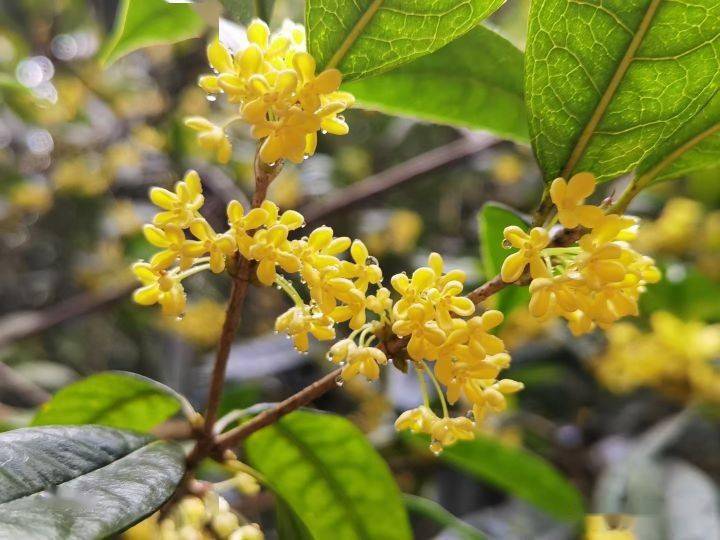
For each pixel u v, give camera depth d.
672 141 0.16
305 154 0.14
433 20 0.15
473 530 0.29
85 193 0.58
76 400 0.20
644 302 0.36
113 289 0.50
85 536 0.12
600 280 0.13
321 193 0.56
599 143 0.15
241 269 0.15
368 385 0.45
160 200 0.14
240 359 0.45
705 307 0.36
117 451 0.15
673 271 0.35
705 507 0.33
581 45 0.15
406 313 0.14
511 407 0.45
